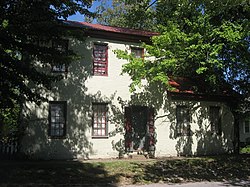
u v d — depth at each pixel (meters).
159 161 16.47
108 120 17.41
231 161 17.38
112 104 17.64
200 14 15.66
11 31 11.41
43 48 12.24
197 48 14.65
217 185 11.81
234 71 17.91
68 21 18.64
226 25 15.66
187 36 15.09
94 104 17.38
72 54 13.05
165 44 14.95
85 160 16.23
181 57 15.20
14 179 11.28
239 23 16.25
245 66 16.97
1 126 16.25
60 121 16.58
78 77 17.08
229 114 21.20
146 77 16.19
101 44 17.84
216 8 15.31
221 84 19.42
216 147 20.33
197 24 15.31
